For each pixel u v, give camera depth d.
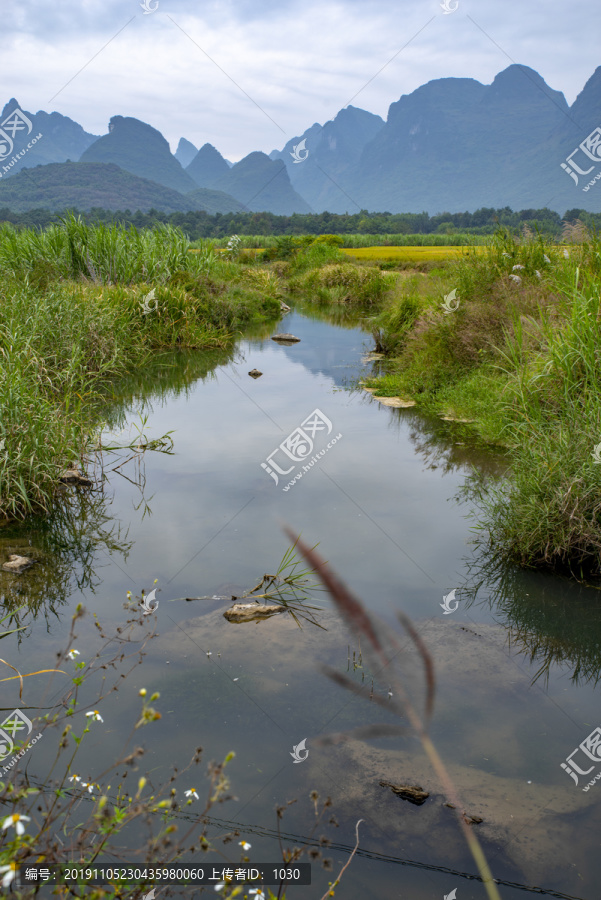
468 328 9.41
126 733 2.82
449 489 6.06
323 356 13.76
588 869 2.21
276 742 2.80
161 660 3.41
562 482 4.68
